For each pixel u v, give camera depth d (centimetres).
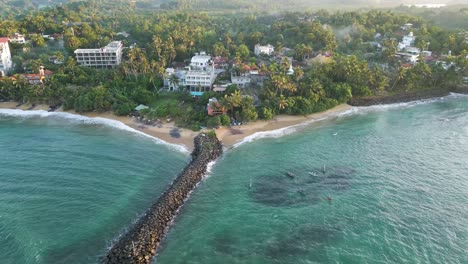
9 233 8750
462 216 9694
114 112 16500
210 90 18725
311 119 16488
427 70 19862
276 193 10781
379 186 11050
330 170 11981
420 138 14438
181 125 15288
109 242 8656
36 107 17300
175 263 8194
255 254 8456
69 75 19150
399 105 18575
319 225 9388
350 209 9988
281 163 12475
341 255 8406
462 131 15088
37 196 10219
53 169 11700
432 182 11275
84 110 16575
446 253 8450
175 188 10538
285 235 9062
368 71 19250
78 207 9825
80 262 8050
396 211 9894
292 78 18300
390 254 8431
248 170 12056
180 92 18538
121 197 10344
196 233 9144
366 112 17550
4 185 10700
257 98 17638
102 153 12900
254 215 9806
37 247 8344
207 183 11312
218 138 14300
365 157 12862
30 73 19612
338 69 19250
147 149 13312
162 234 9056
